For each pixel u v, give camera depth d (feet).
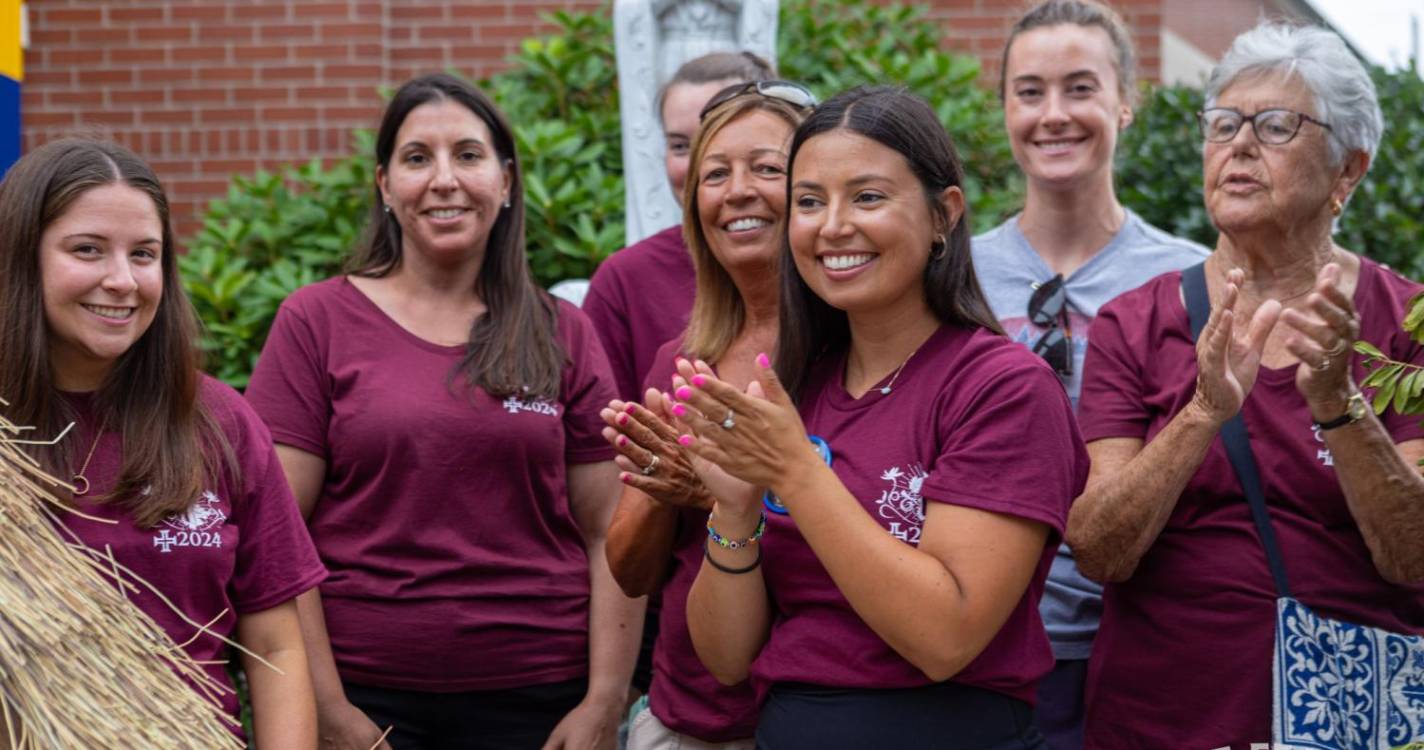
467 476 11.75
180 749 7.89
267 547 9.88
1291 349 9.68
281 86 24.73
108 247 9.18
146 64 24.81
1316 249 10.78
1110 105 13.14
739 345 11.33
